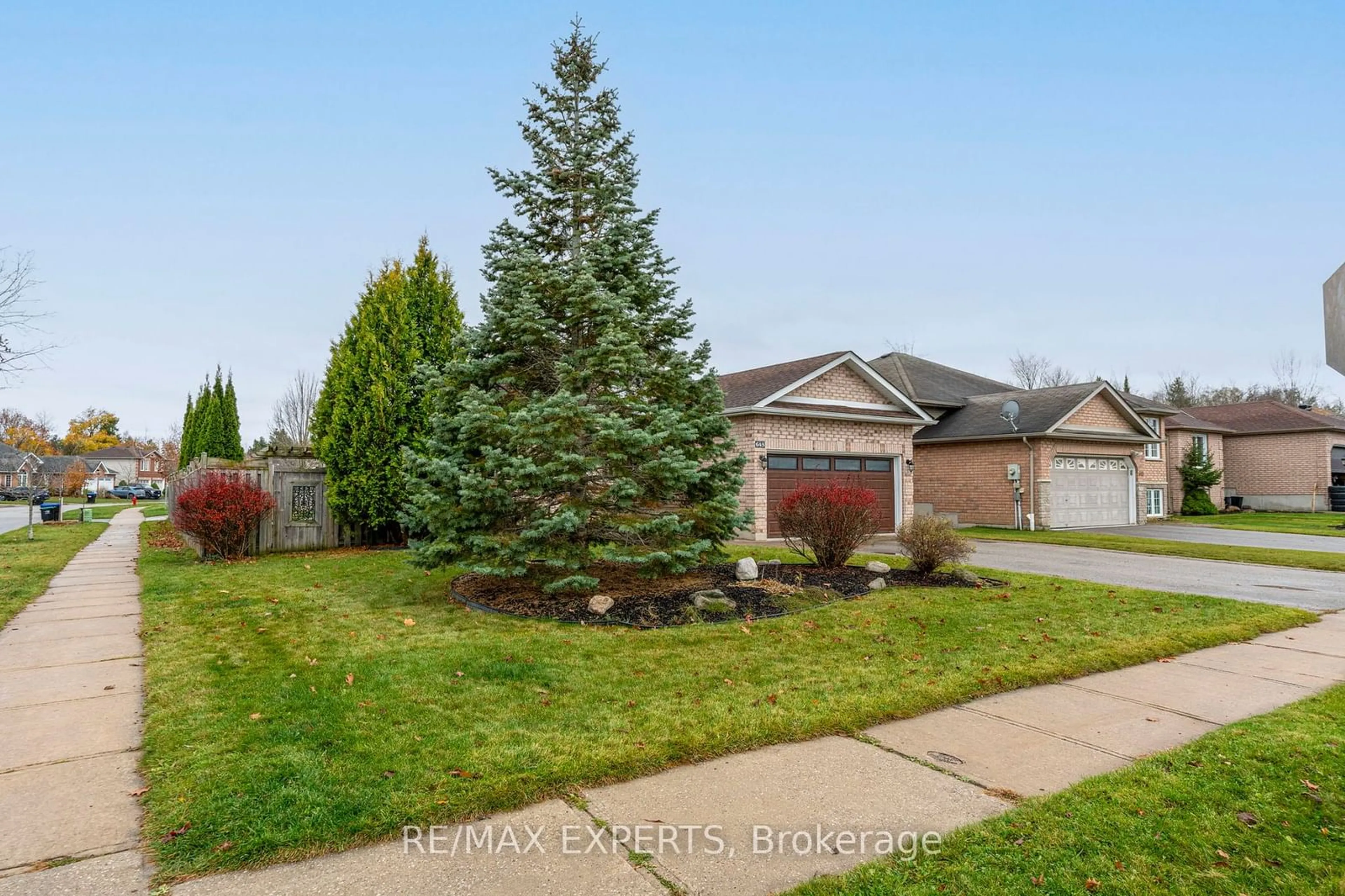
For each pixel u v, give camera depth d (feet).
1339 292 10.89
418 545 26.00
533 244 29.32
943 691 16.01
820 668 17.54
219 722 13.46
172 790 10.63
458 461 25.54
